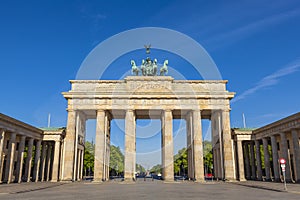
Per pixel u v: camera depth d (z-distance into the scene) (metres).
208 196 34.44
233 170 80.25
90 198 31.86
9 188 48.34
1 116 62.41
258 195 36.19
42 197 33.44
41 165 87.69
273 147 76.81
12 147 69.94
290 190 42.88
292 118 65.19
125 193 38.97
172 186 56.56
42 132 86.00
